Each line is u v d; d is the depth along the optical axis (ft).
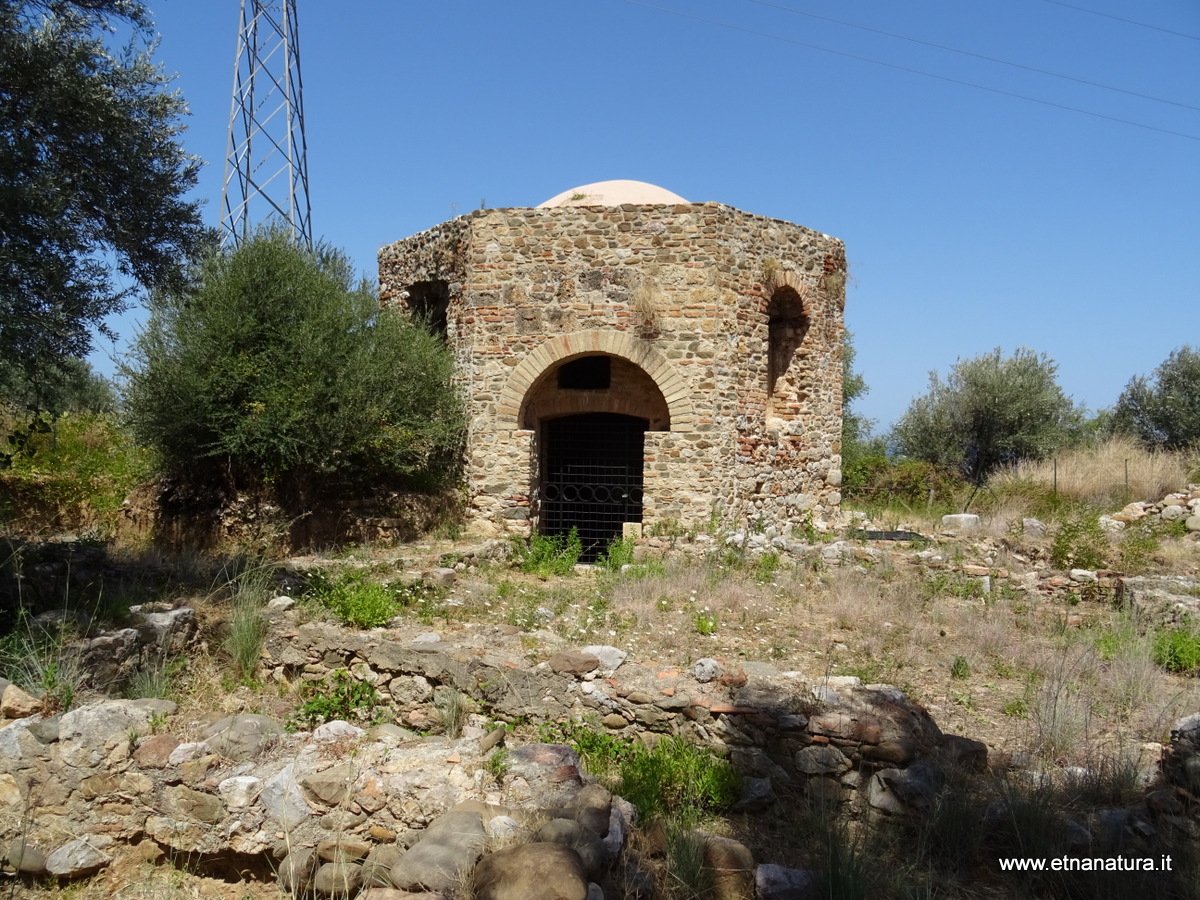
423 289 52.34
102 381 68.85
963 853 15.44
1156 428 85.46
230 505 42.29
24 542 29.89
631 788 17.37
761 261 46.44
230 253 43.70
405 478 46.01
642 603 30.30
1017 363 87.76
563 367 48.26
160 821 15.37
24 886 15.46
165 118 28.86
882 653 26.12
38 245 24.17
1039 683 23.63
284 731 16.85
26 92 25.02
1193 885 13.87
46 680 18.89
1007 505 52.65
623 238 44.45
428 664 22.36
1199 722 16.58
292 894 14.32
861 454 95.40
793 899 13.47
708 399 43.65
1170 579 33.01
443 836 12.93
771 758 18.62
